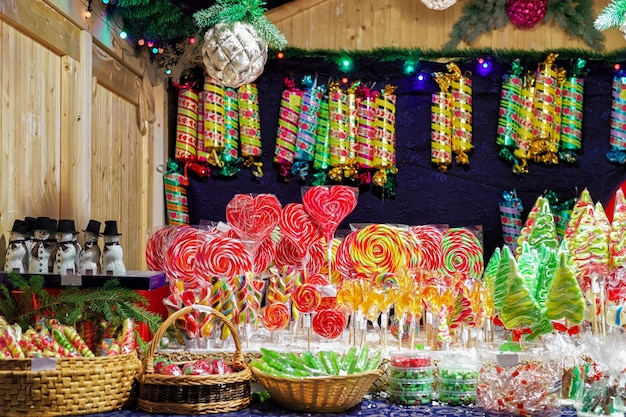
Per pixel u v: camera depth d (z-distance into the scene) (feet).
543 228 11.91
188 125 17.78
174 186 17.98
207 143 17.51
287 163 18.06
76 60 13.37
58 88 12.84
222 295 10.45
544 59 18.40
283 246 12.17
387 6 18.88
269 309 10.84
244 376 8.89
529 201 18.80
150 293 11.41
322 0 18.88
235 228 11.51
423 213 18.83
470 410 8.89
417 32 18.80
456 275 10.51
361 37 18.86
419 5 18.83
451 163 18.88
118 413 8.57
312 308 10.64
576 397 8.76
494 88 18.80
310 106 17.79
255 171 18.57
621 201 10.65
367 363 9.07
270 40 13.79
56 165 12.71
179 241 10.90
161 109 18.03
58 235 11.07
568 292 9.37
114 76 15.28
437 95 18.13
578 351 9.24
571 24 18.43
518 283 9.50
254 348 10.43
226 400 8.72
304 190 12.07
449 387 9.20
